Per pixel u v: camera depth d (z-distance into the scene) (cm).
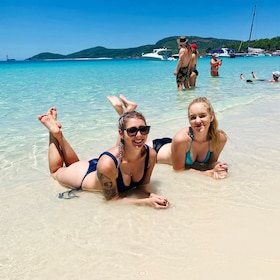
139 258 251
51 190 388
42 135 633
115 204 346
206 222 300
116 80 1861
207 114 404
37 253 261
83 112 858
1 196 370
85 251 262
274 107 873
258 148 514
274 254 249
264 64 3591
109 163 335
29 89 1438
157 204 332
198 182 398
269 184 381
